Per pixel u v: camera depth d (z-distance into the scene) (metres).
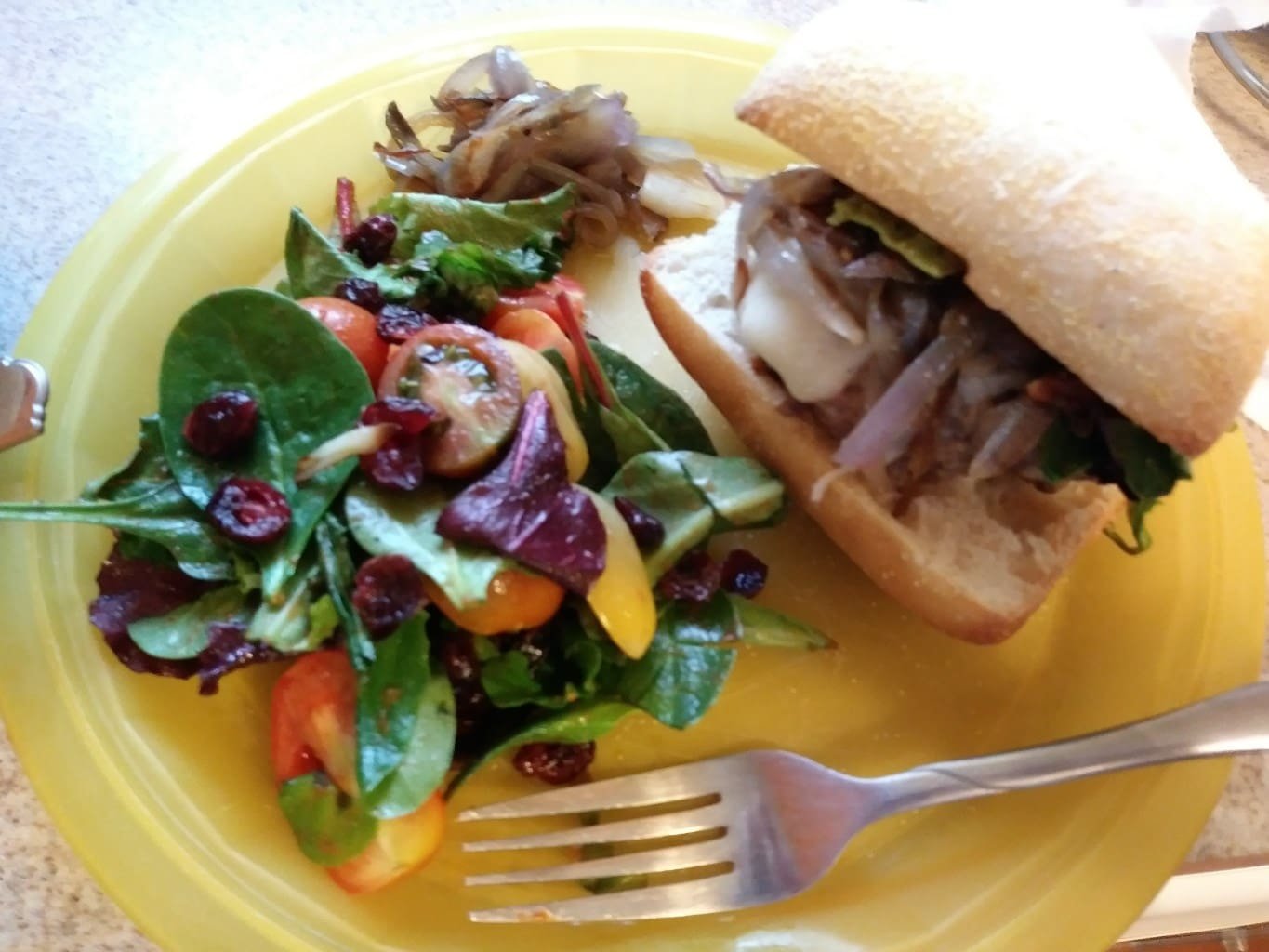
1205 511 0.25
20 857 0.21
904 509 0.23
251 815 0.20
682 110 0.30
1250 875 0.23
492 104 0.29
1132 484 0.22
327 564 0.20
